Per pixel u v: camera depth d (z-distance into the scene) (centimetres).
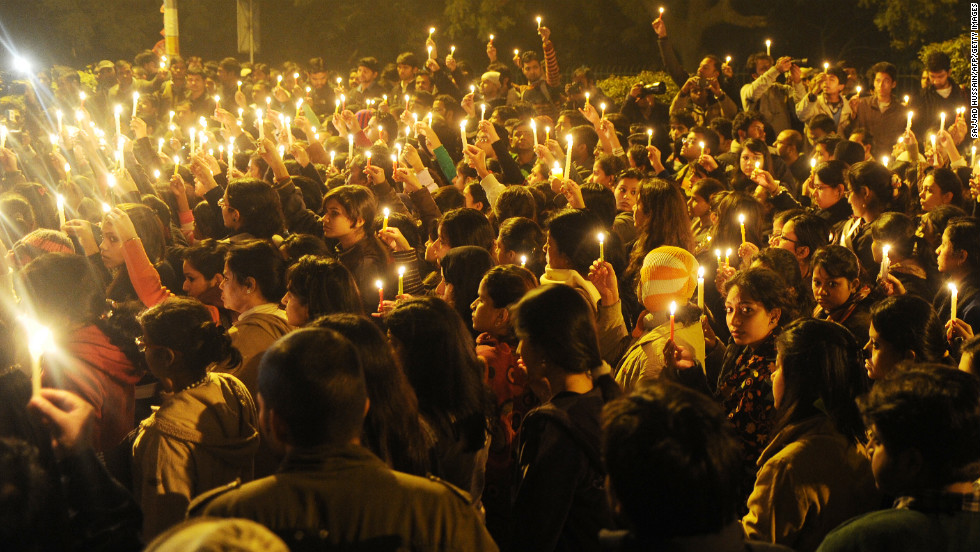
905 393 246
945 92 1111
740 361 395
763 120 1042
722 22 2956
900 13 2497
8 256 512
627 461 209
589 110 911
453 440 333
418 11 3005
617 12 3086
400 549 231
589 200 640
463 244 538
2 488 206
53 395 255
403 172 681
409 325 335
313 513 229
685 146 946
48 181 974
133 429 389
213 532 167
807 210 574
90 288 377
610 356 441
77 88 1516
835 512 315
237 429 355
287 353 241
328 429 238
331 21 3019
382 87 1455
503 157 787
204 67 1680
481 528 246
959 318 474
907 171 778
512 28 2995
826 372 326
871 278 553
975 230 473
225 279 433
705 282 557
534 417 299
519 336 314
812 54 2992
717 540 209
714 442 209
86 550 243
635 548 212
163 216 665
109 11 2883
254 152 840
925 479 242
